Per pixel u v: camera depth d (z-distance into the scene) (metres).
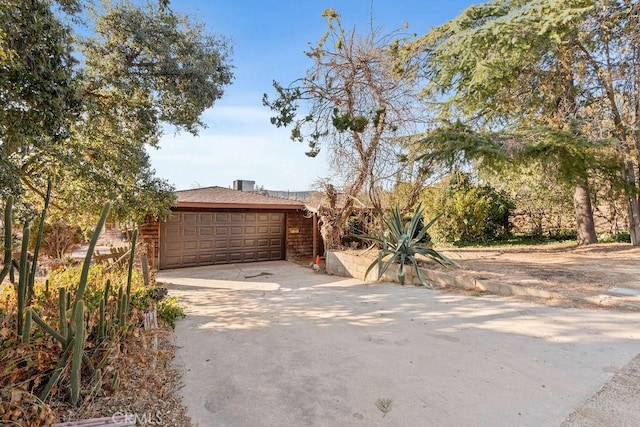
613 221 11.81
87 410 2.01
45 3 4.02
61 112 4.13
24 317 2.06
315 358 3.40
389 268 7.84
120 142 6.88
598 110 8.97
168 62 6.32
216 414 2.43
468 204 12.56
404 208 9.81
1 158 4.15
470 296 5.65
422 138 9.61
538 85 9.74
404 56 9.14
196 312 5.43
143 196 7.39
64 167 5.99
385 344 3.72
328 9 8.28
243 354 3.55
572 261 7.73
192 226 10.89
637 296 4.71
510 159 9.04
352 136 9.16
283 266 11.20
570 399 2.46
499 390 2.64
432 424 2.26
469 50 9.09
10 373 1.80
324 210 10.49
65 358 2.03
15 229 5.34
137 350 2.70
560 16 7.68
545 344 3.45
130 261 3.00
